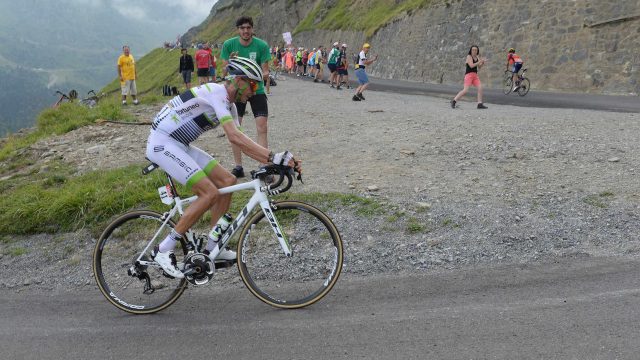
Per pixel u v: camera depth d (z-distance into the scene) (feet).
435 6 97.50
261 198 13.05
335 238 13.05
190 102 12.78
